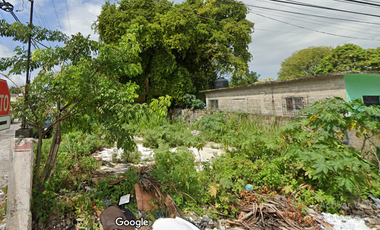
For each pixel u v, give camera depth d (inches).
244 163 173.0
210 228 113.3
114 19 512.7
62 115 126.3
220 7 703.7
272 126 317.4
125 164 203.8
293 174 157.6
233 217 124.0
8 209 89.4
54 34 128.1
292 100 332.5
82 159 178.1
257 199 136.8
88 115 133.5
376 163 171.3
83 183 148.1
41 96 112.7
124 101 124.3
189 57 679.1
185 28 561.9
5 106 84.9
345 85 259.4
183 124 488.4
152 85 580.1
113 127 128.0
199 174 147.2
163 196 117.1
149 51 575.8
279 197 141.9
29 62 115.4
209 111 467.8
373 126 152.8
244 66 674.2
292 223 118.1
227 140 220.5
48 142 229.5
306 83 308.8
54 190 128.9
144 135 337.1
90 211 112.3
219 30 669.3
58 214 108.8
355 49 639.1
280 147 180.1
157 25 522.0
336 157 138.1
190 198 128.9
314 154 143.5
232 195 138.6
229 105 486.6
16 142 91.7
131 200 121.2
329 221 124.3
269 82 361.1
